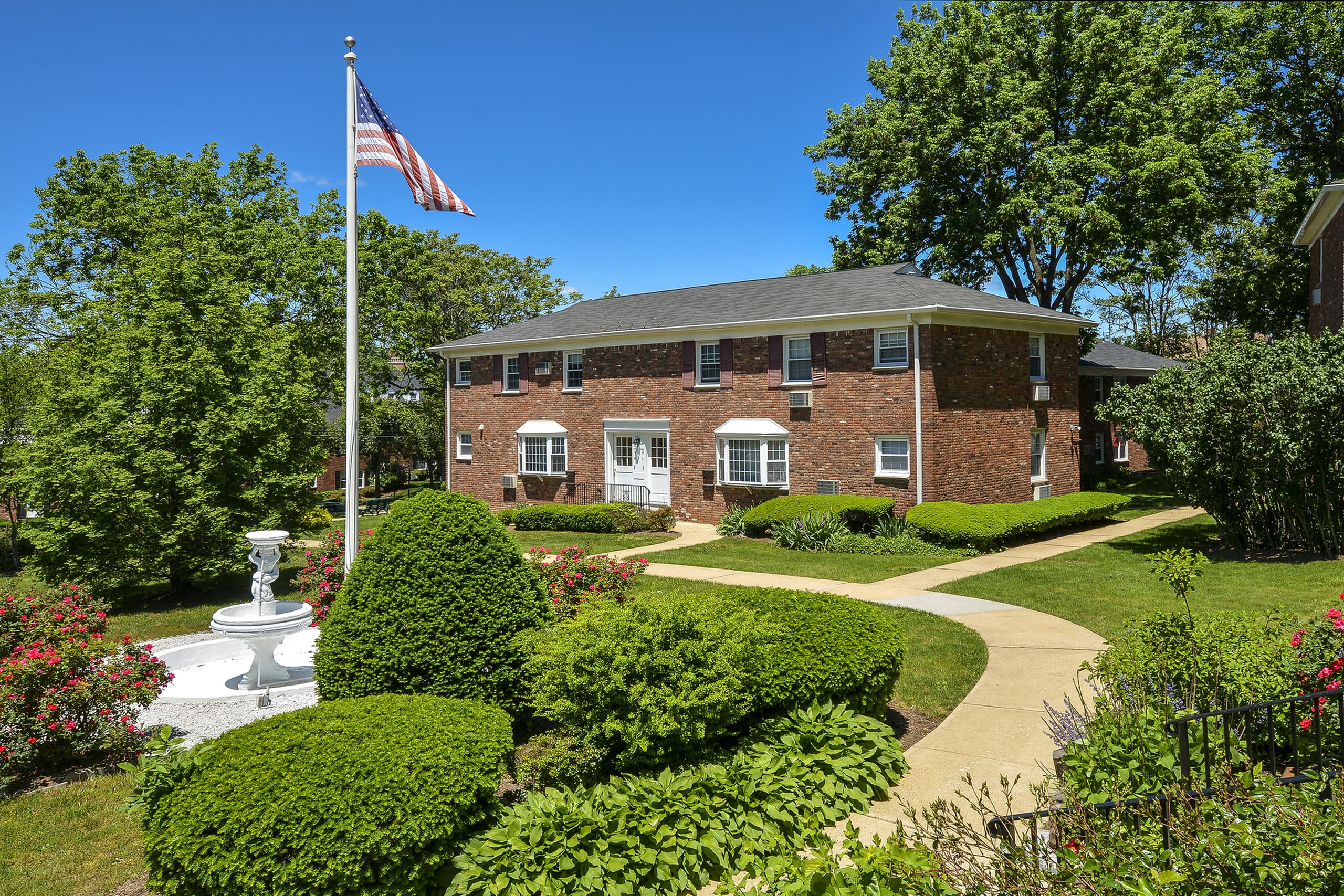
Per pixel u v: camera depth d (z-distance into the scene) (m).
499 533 6.89
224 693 9.74
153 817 4.41
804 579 15.48
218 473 16.47
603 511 23.36
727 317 23.73
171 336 16.48
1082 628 11.08
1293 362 14.12
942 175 29.42
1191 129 25.61
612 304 30.19
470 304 43.06
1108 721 5.22
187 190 29.05
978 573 15.52
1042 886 3.30
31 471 15.44
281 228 30.36
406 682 6.36
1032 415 22.86
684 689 5.64
